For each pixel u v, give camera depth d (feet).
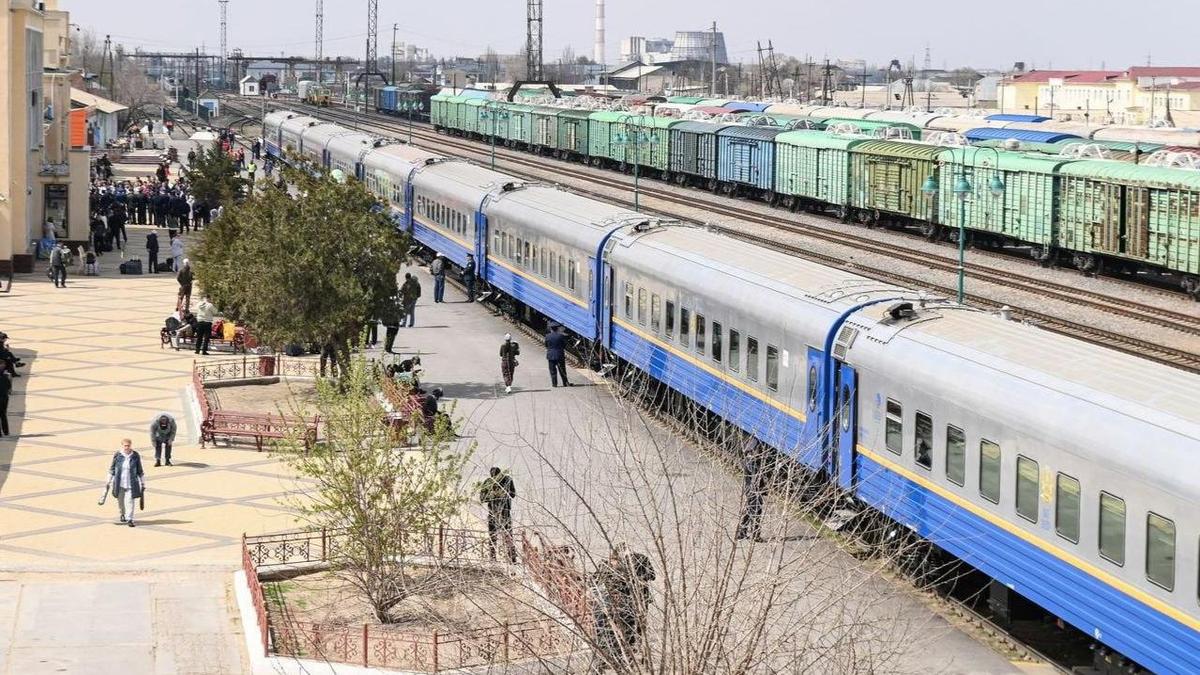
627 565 74.13
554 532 106.52
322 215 172.35
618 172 442.91
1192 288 208.23
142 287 266.57
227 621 103.96
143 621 103.65
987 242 269.23
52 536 122.31
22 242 277.23
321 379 121.19
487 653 90.02
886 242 271.69
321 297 170.40
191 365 194.18
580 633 74.64
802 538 84.99
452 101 615.98
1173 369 90.63
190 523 125.90
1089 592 86.74
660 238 167.12
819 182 311.47
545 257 203.72
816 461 118.42
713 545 72.28
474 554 109.81
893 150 282.15
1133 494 82.43
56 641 99.60
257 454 149.48
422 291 258.16
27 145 277.23
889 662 85.87
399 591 102.47
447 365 190.80
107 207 334.03
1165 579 80.02
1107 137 338.13
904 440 107.34
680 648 66.64
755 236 280.31
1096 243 225.35
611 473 97.71
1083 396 88.94
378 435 106.32
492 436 147.23
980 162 254.68
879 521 110.63
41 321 227.40
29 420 163.12
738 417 129.80
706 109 501.56
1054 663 92.07
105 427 160.35
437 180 282.15
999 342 101.81
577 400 167.22
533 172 435.53
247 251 174.09
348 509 105.91
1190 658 78.28
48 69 336.70
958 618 99.81
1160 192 210.18
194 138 515.09
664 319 157.28
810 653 79.51
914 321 111.86
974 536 98.37
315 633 96.32
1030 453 91.91
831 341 118.11
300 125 480.64
